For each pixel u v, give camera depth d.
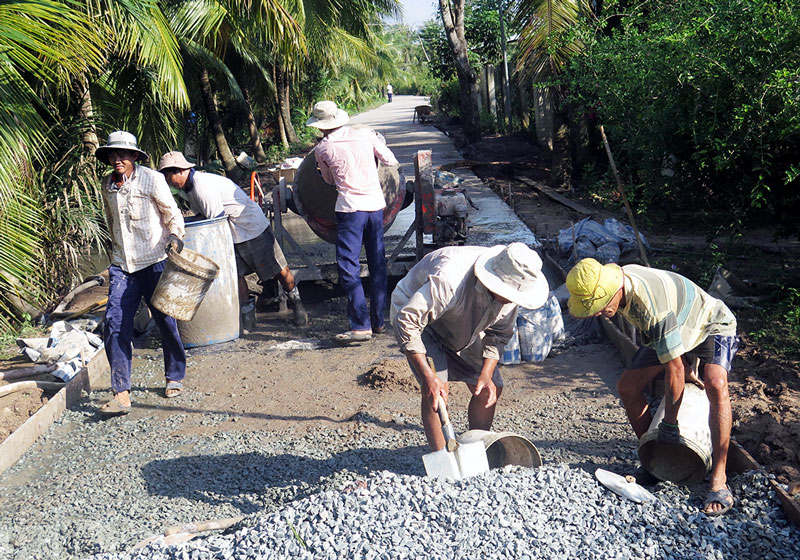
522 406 5.04
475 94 21.92
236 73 21.45
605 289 3.21
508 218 10.16
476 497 3.33
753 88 5.66
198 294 5.61
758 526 3.15
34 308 8.02
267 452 4.62
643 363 3.77
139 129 11.90
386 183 7.54
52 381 6.11
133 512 3.96
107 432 5.21
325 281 9.01
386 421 4.95
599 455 4.15
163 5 11.51
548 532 3.13
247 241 7.02
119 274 5.55
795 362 5.14
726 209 7.75
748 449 4.04
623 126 8.06
